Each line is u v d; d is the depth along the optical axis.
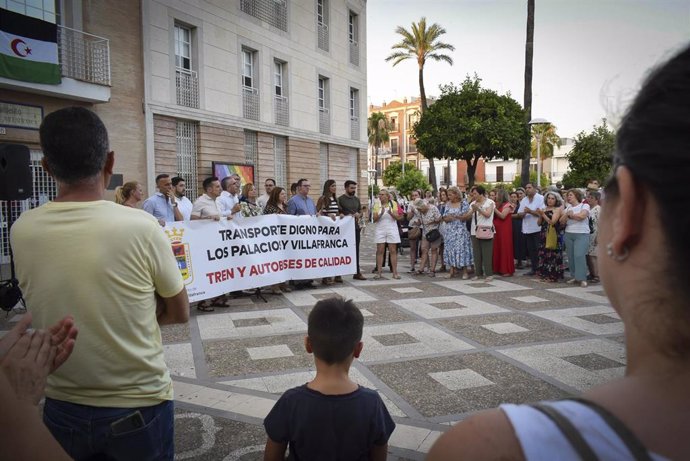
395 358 5.01
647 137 0.49
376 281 9.78
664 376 0.52
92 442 1.63
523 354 5.14
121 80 13.74
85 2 12.67
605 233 0.59
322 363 2.00
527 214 10.42
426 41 34.38
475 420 0.58
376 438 1.94
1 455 0.86
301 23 21.03
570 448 0.49
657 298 0.51
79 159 1.64
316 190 22.33
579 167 25.84
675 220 0.48
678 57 0.51
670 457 0.47
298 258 8.60
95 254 1.58
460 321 6.52
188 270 6.96
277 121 19.97
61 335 1.26
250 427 3.50
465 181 65.94
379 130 62.44
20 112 11.50
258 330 6.12
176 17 15.28
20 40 10.80
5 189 6.55
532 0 18.30
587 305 7.50
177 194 8.98
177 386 4.26
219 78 17.00
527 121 18.50
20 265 1.64
